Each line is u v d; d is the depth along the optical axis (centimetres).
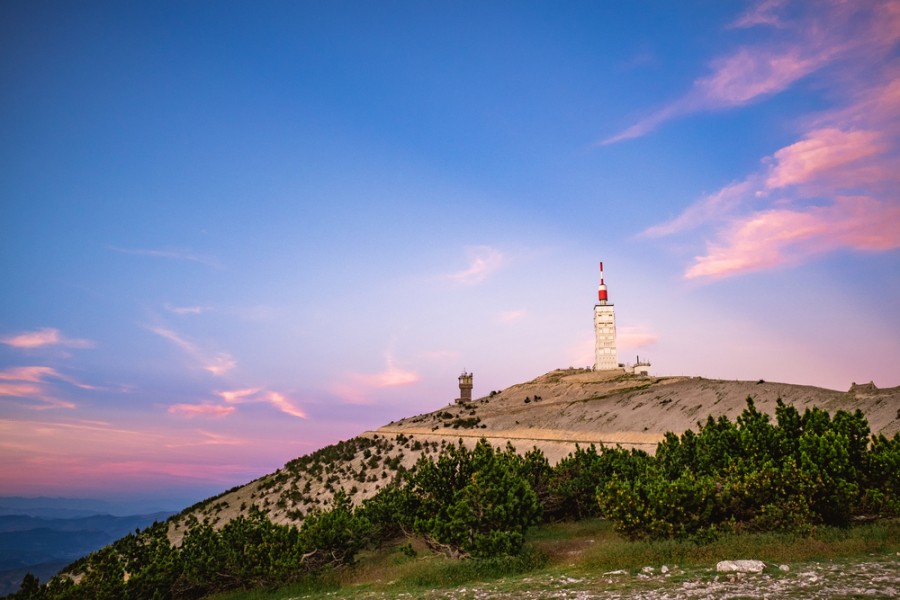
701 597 1681
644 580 2070
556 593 1991
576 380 17438
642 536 2977
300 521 7975
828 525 2770
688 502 2930
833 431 3033
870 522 2784
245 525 4066
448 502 3744
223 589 3841
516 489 3394
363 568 3625
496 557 3017
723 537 2739
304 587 3400
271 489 10044
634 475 4375
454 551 3403
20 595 3509
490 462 3581
